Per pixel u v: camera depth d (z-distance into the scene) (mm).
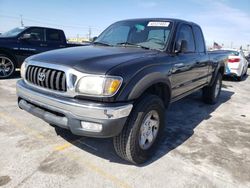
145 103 2629
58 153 2896
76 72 2350
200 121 4492
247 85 9438
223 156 3117
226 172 2742
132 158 2658
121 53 2904
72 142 3203
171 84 3332
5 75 7203
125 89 2383
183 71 3674
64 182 2367
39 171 2510
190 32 4145
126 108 2367
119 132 2393
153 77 2711
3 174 2418
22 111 4273
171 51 3410
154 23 3738
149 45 3469
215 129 4098
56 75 2486
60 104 2396
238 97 7000
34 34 7598
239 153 3232
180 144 3398
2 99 4965
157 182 2477
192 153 3148
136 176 2553
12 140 3141
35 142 3129
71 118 2348
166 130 3912
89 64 2428
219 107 5656
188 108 5391
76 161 2752
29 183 2314
